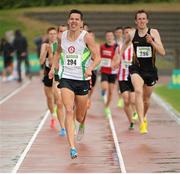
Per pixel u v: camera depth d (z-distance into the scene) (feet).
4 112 131.03
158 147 87.40
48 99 104.68
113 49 125.80
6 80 228.43
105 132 102.58
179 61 263.29
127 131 103.35
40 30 319.47
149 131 102.94
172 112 129.59
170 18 328.08
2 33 315.99
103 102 151.12
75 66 77.87
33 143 91.76
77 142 91.09
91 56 80.12
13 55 228.84
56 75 94.07
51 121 107.86
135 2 356.79
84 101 80.12
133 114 110.52
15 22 326.65
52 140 94.27
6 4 359.87
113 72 125.90
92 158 79.97
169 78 241.55
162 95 169.48
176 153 82.74
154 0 358.02
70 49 78.02
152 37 91.09
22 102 151.53
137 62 93.15
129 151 84.43
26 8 356.38
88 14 330.13
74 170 72.43
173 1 356.79
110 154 82.79
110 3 356.18
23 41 216.54
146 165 75.00
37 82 218.38
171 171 71.36
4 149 86.94
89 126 109.81
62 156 81.35
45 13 335.88
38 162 77.41
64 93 77.36
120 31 114.93
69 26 78.33
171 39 315.37
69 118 77.05
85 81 78.48
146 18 91.45
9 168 73.77
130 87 103.76
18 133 101.76
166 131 102.78
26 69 243.81
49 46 98.48
